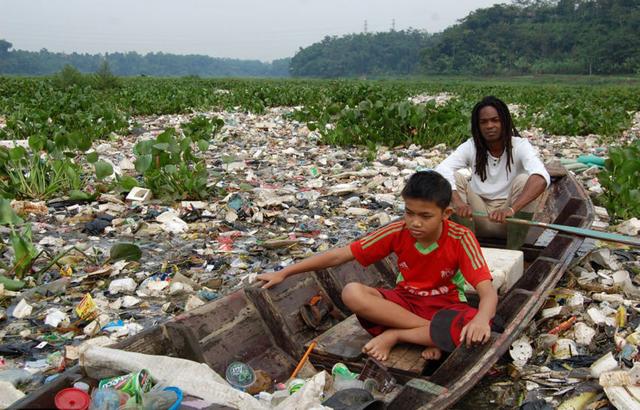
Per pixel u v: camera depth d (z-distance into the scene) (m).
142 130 15.02
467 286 4.50
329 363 3.76
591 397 3.57
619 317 4.52
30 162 8.48
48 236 6.71
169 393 2.54
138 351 3.16
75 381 2.80
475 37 104.62
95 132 13.43
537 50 99.75
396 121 12.45
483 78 91.56
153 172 8.19
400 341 3.75
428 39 147.00
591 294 5.05
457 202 5.12
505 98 27.88
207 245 6.51
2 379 3.78
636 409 3.23
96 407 2.46
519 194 5.37
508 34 102.19
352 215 7.69
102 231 6.90
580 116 15.63
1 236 6.67
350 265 4.80
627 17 91.12
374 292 3.88
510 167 5.46
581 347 4.24
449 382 3.35
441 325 3.57
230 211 7.44
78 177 8.39
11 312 4.88
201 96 23.31
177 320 3.48
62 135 8.94
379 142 12.25
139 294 5.30
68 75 29.98
